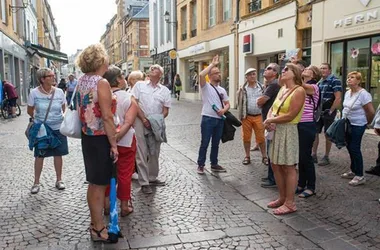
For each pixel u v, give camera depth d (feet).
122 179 15.30
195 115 53.72
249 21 57.41
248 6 59.00
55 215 15.72
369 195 17.94
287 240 13.33
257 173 22.22
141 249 12.69
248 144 24.34
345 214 15.65
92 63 12.60
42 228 14.43
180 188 19.38
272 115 15.83
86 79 12.71
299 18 44.93
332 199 17.44
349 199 17.42
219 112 21.62
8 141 33.55
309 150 17.63
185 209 16.38
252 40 56.65
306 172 17.88
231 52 64.85
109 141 12.62
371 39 35.09
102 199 13.21
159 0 111.86
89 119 12.60
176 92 90.53
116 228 13.11
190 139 34.24
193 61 90.68
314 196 17.87
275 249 12.67
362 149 27.86
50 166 23.85
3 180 21.01
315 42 41.45
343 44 38.42
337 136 19.66
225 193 18.58
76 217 15.49
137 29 159.94
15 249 12.73
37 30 138.62
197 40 81.25
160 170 23.03
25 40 90.79
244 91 24.03
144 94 18.89
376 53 34.60
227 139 22.59
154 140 19.16
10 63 71.51
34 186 18.95
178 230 14.17
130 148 15.25
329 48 40.34
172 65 101.30
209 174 22.08
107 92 12.47
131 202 16.84
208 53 78.28
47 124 18.84
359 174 19.62
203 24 77.41
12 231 14.16
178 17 95.14
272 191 18.81
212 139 22.31
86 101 12.59
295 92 15.19
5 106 52.06
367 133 34.40
